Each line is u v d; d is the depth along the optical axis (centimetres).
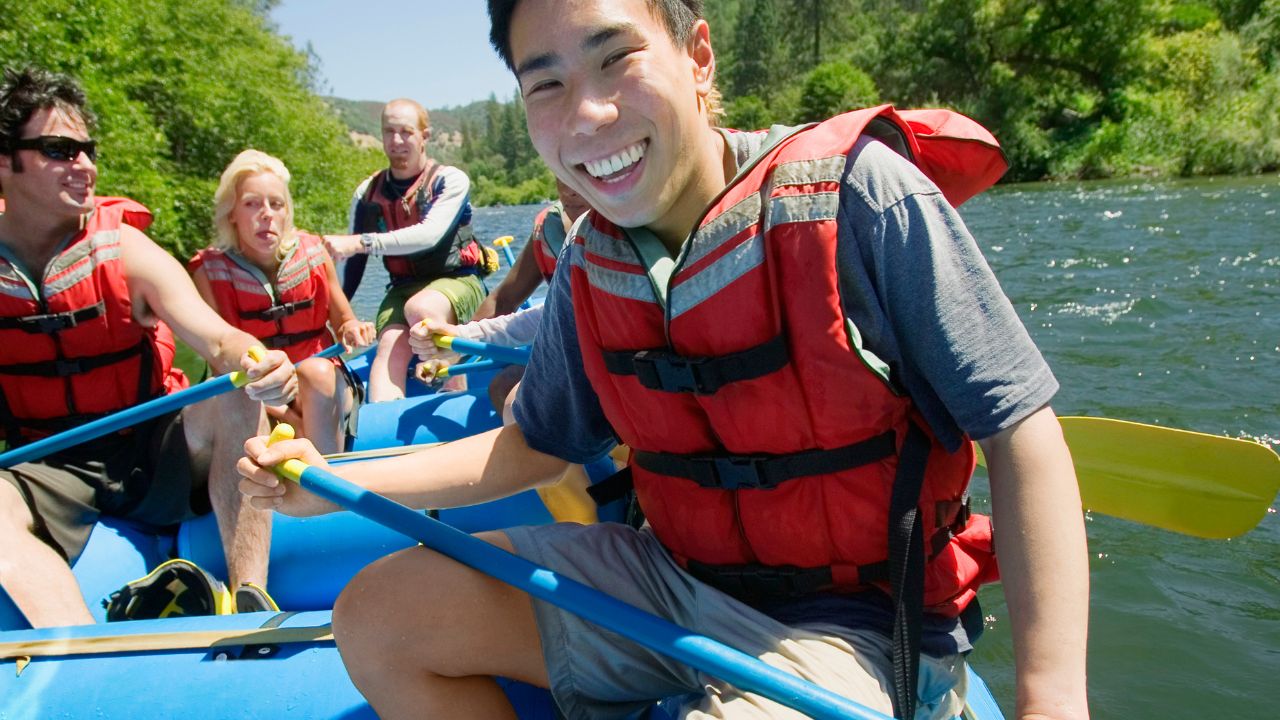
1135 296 608
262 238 344
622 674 124
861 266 105
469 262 426
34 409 225
